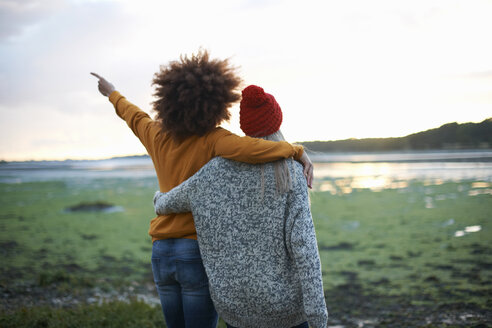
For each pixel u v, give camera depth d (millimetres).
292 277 1552
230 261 1556
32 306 4422
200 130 1586
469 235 14297
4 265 10164
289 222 1509
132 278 8781
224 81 1603
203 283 1641
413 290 7223
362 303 6395
